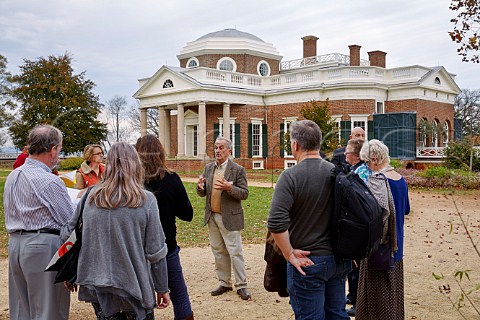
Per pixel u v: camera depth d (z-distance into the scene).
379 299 4.15
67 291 3.90
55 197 3.80
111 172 3.25
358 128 6.15
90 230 3.20
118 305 3.28
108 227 3.16
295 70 42.62
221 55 39.50
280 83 34.94
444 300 5.67
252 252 8.48
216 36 41.56
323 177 3.45
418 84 30.08
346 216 3.31
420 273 6.89
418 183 20.31
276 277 3.93
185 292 4.41
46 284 3.74
